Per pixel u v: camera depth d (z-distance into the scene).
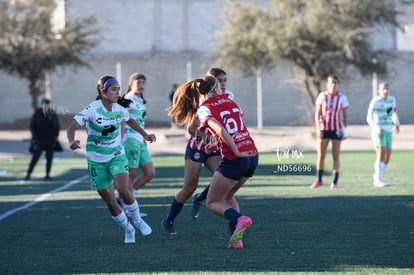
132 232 24.52
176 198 25.72
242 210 32.28
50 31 100.25
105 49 126.69
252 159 22.39
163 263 20.73
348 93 114.25
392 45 121.62
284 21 92.06
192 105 23.62
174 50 128.38
